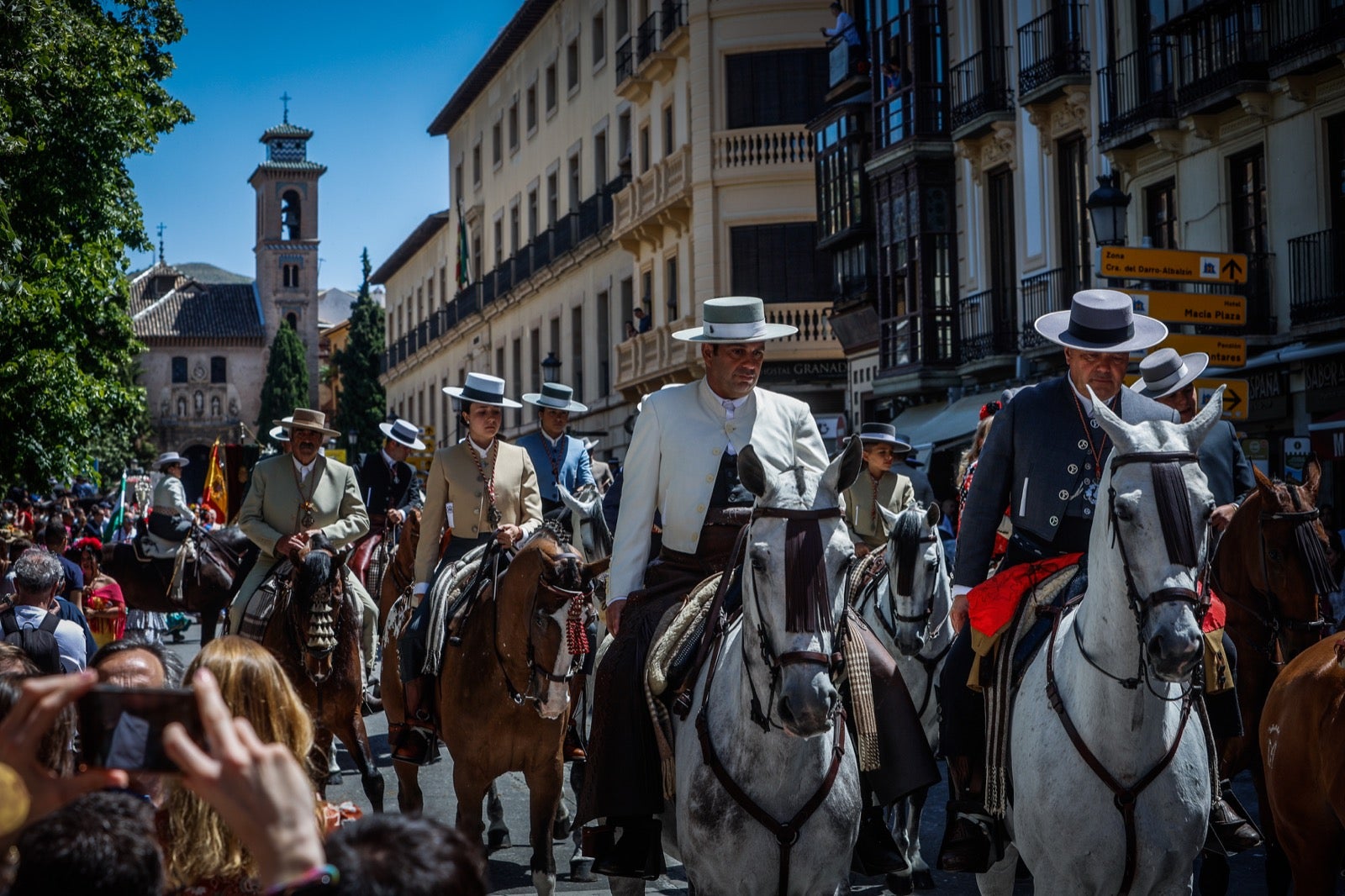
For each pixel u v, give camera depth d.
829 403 32.75
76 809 2.47
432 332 62.56
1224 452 6.99
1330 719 5.66
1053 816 4.93
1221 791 5.91
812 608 4.47
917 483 11.98
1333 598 9.23
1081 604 5.04
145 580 16.06
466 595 7.54
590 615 7.45
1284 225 18.89
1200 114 20.02
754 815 4.84
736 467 5.71
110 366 23.34
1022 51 24.52
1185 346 13.95
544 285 47.00
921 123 26.91
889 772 5.38
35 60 19.53
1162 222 21.59
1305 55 17.81
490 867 8.56
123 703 2.26
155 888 2.46
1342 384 17.72
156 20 23.64
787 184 33.31
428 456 31.17
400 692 8.51
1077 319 5.51
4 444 21.06
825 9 33.31
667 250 36.22
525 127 49.66
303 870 2.13
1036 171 24.19
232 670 3.34
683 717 5.22
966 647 5.66
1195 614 4.40
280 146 103.31
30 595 8.16
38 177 20.86
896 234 27.91
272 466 9.92
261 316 102.38
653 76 36.44
